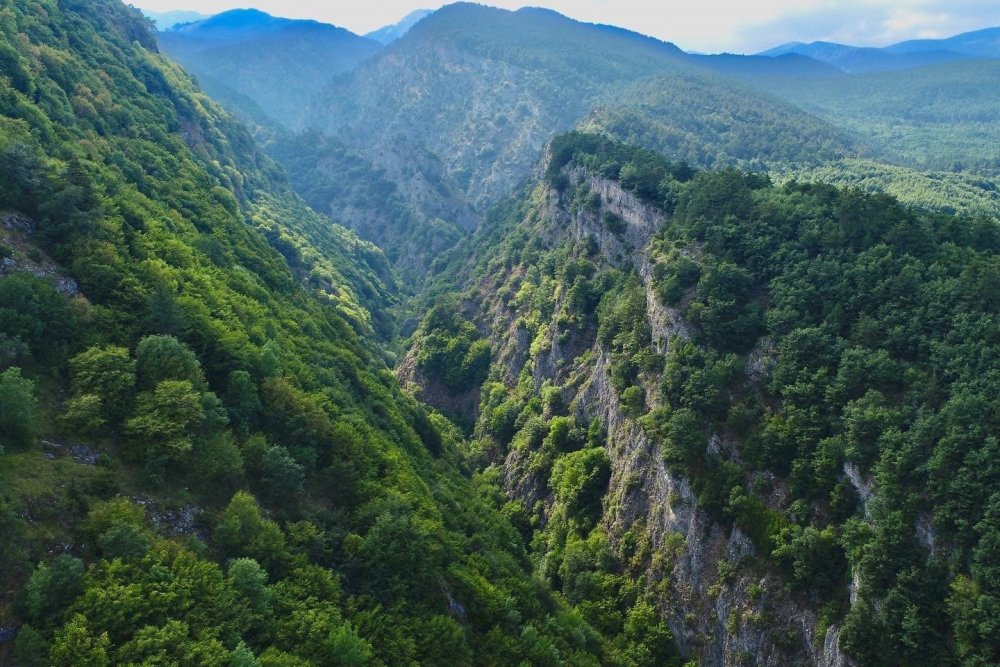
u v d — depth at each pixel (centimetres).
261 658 3762
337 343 10544
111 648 3375
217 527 4553
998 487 5481
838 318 7675
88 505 4088
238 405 5803
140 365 5175
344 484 5972
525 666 5312
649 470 8456
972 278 7075
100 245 6166
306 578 4597
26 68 9462
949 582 5481
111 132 11144
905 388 6731
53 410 4606
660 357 9281
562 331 12325
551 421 11012
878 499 6075
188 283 7094
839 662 5747
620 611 7806
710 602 7050
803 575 6312
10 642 3281
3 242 5556
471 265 19838
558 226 15525
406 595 5122
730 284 8825
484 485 10719
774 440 7194
